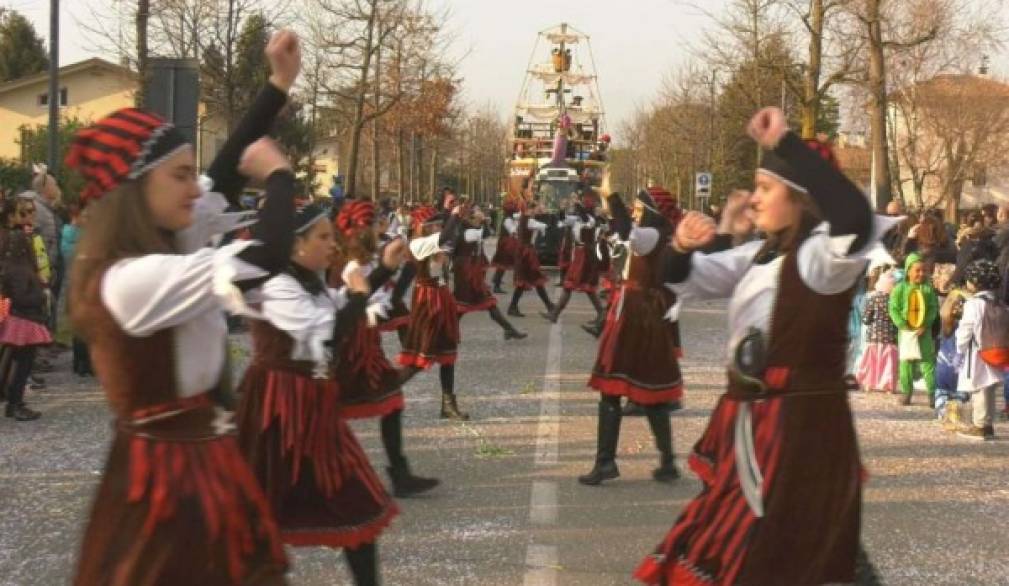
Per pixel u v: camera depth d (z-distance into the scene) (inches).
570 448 305.3
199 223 129.6
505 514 239.5
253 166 118.7
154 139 110.0
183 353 109.4
